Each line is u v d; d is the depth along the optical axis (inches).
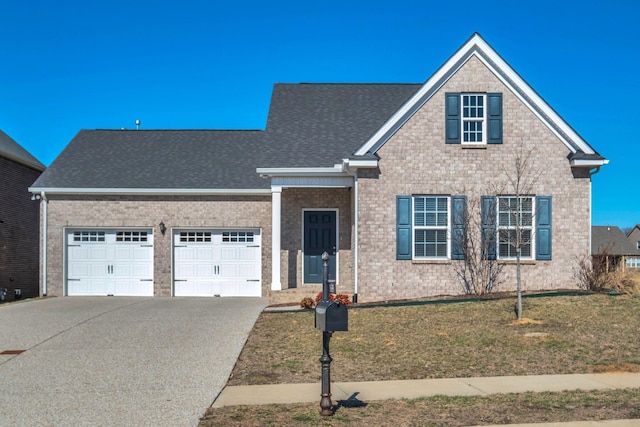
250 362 442.9
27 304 783.1
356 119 914.7
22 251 1095.6
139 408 331.3
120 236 921.5
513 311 588.4
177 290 918.4
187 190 906.1
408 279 737.0
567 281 741.9
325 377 319.6
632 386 373.7
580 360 433.1
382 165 738.8
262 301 827.4
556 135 745.6
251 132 1068.5
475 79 745.0
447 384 384.5
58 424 304.7
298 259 864.3
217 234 922.7
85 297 892.6
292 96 975.0
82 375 404.5
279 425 303.3
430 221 744.3
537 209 741.3
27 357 458.3
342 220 866.8
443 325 543.5
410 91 999.0
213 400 348.8
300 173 804.0
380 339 503.5
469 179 741.9
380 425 303.6
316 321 321.7
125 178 927.7
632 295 660.7
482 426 300.2
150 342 510.9
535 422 305.4
